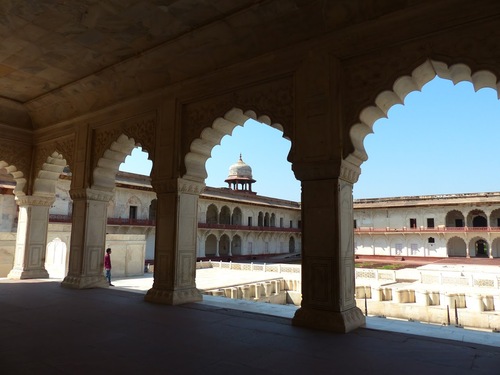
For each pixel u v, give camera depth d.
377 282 15.47
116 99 7.19
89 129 7.70
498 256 31.72
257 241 33.53
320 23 4.62
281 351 3.43
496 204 30.25
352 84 4.51
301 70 4.86
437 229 31.69
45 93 7.92
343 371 2.93
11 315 4.92
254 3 4.72
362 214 36.25
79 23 5.35
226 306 5.67
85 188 7.49
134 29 5.47
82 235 7.48
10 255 11.39
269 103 5.17
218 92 5.74
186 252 6.09
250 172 39.72
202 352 3.38
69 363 3.05
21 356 3.22
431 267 23.44
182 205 6.09
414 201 33.50
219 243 31.77
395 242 34.09
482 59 3.73
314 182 4.58
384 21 4.25
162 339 3.81
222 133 6.16
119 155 7.64
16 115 8.78
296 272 17.84
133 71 6.51
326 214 4.43
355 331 4.17
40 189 9.14
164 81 6.39
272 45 5.09
